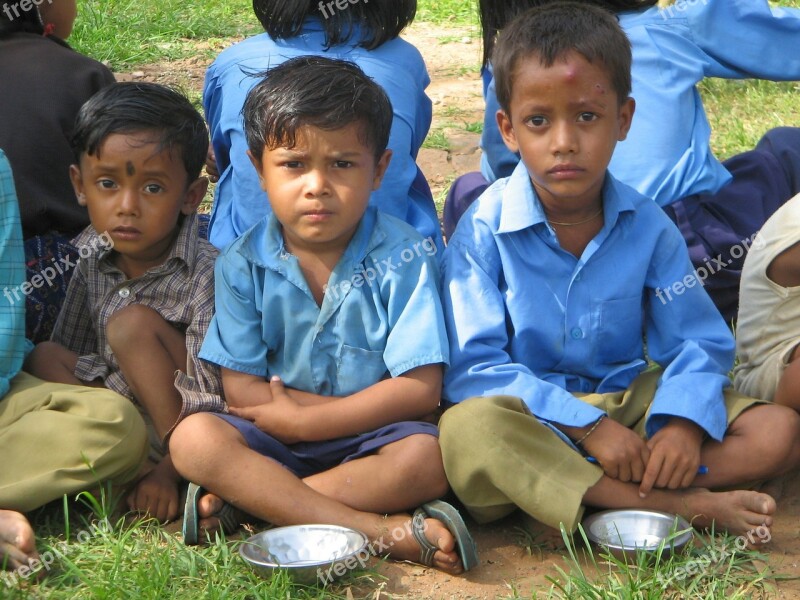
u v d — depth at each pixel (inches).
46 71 185.3
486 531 151.7
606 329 159.8
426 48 407.2
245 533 147.3
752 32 198.7
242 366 157.1
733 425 153.0
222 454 143.1
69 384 159.5
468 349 155.6
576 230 160.2
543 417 149.7
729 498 145.0
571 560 143.3
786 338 164.7
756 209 205.6
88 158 160.9
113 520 150.4
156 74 352.2
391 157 165.3
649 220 162.2
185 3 424.8
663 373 158.2
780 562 141.3
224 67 192.9
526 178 160.6
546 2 196.4
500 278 161.3
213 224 187.2
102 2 399.9
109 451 144.3
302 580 132.5
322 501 143.3
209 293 164.4
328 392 159.3
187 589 132.6
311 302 157.5
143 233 161.8
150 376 158.9
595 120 150.3
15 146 180.1
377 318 157.5
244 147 182.9
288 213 152.6
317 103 148.9
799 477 163.0
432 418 165.0
